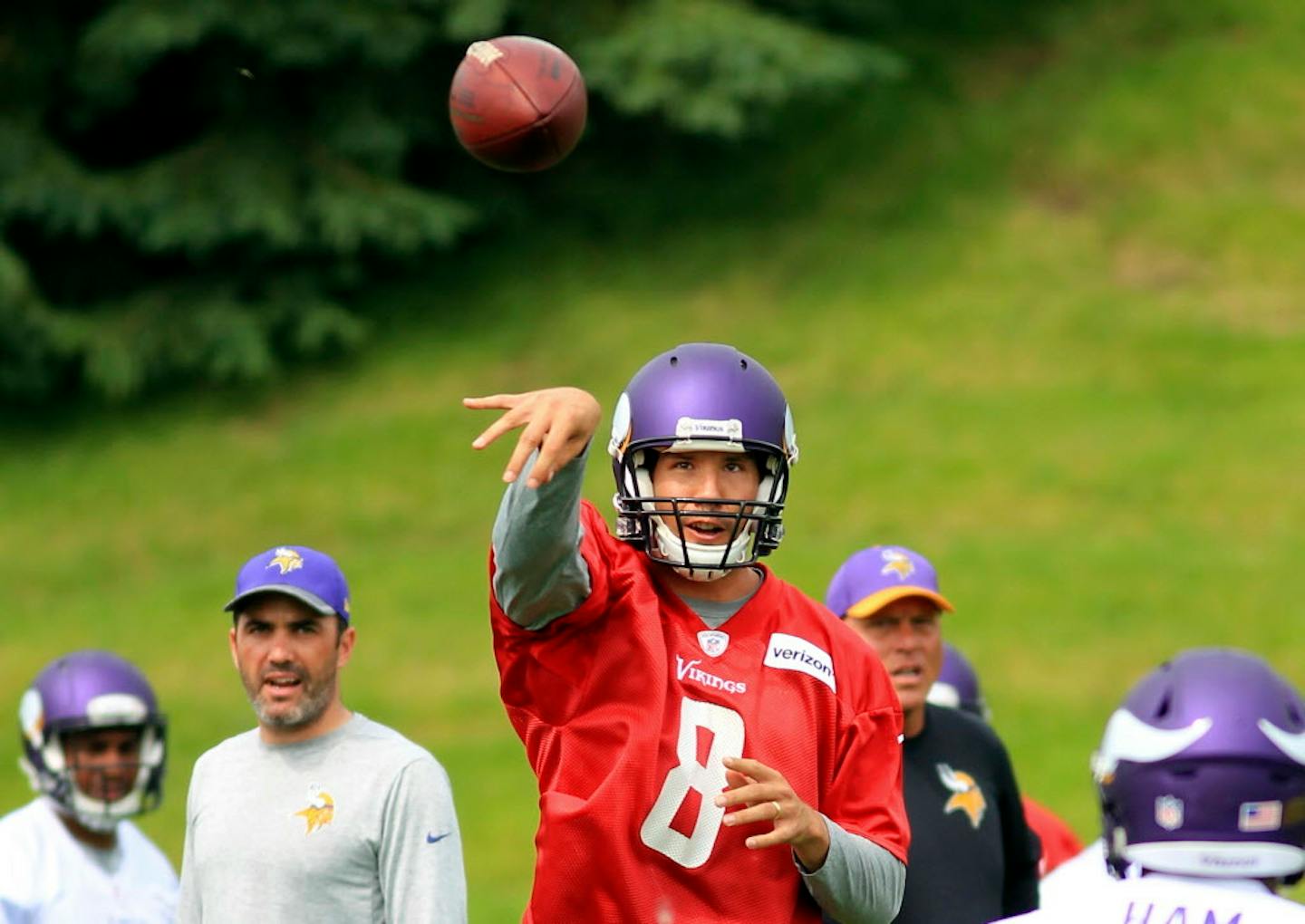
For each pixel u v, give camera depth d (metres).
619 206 87.81
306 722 17.75
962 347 75.12
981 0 97.38
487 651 57.00
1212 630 55.28
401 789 17.31
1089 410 70.19
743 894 13.71
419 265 86.06
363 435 74.56
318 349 81.50
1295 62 92.25
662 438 14.25
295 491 71.12
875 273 80.75
